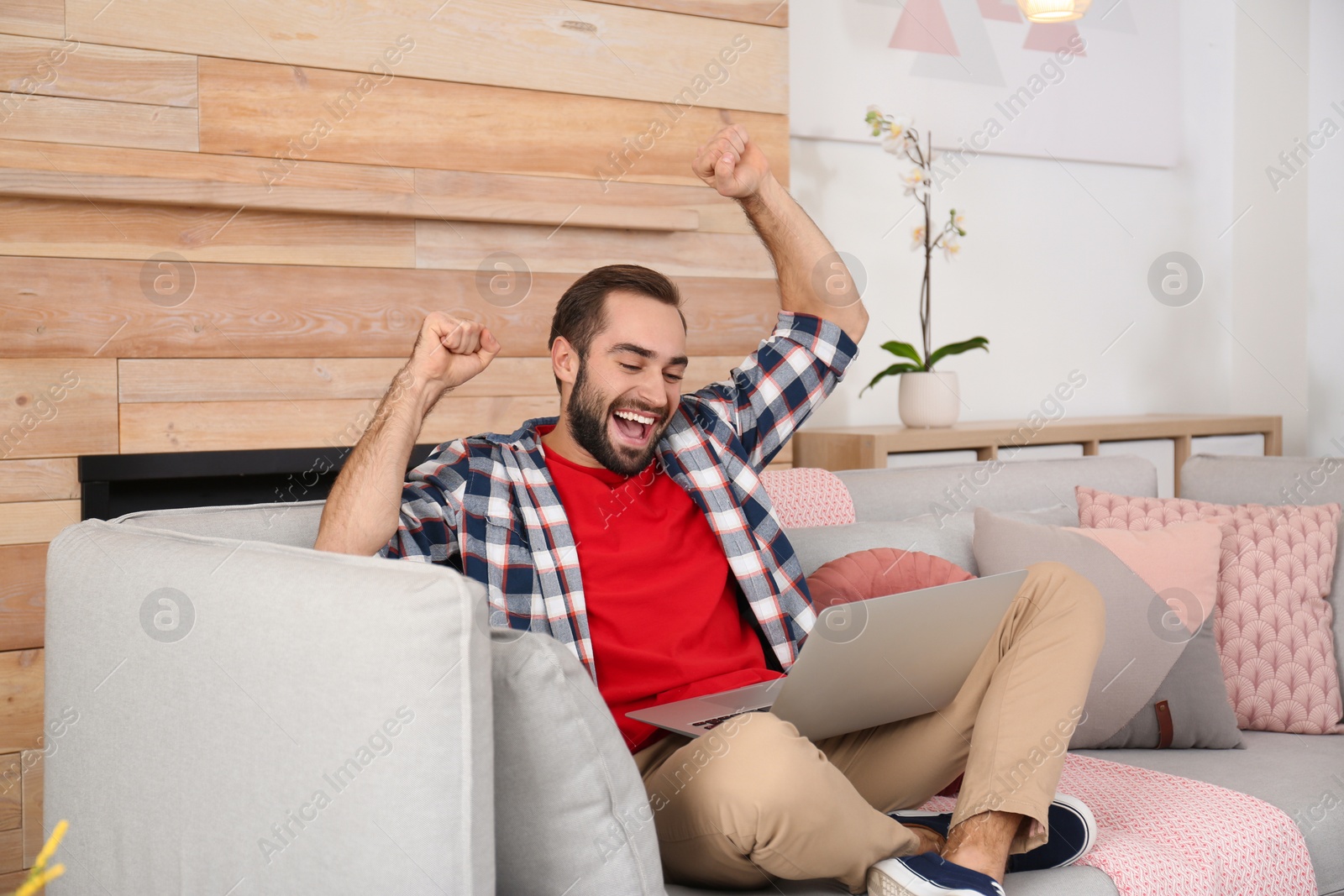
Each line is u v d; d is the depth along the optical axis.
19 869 1.87
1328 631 1.76
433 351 1.30
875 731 1.34
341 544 1.21
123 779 1.10
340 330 2.13
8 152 1.85
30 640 1.89
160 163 1.97
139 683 1.09
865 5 2.96
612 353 1.42
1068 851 1.18
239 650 0.98
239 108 2.03
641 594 1.36
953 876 1.03
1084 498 1.98
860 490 1.92
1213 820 1.32
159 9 1.96
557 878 0.95
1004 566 1.73
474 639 0.87
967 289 3.22
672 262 2.46
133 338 1.96
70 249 1.91
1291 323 3.59
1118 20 3.43
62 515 1.92
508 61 2.26
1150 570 1.71
